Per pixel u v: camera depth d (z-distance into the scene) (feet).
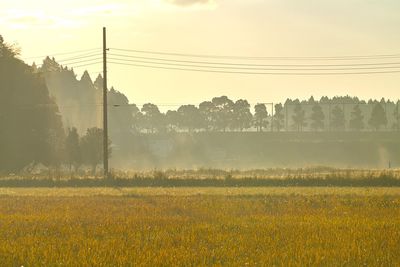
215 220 138.82
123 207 172.55
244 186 276.62
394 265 86.33
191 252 94.94
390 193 216.74
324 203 180.45
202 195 213.25
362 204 176.96
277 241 105.50
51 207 173.68
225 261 90.07
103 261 88.28
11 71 428.97
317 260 87.71
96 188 267.59
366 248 97.50
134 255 91.81
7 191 247.70
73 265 86.48
